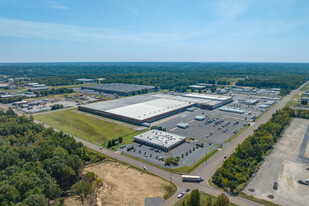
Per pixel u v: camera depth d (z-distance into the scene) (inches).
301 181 4591.5
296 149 6250.0
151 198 4079.7
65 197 4222.4
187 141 6722.4
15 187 3703.3
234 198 4057.6
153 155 5831.7
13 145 6077.8
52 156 5000.0
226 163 4997.5
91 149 6250.0
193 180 4611.2
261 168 5172.2
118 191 4303.6
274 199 4047.7
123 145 6441.9
